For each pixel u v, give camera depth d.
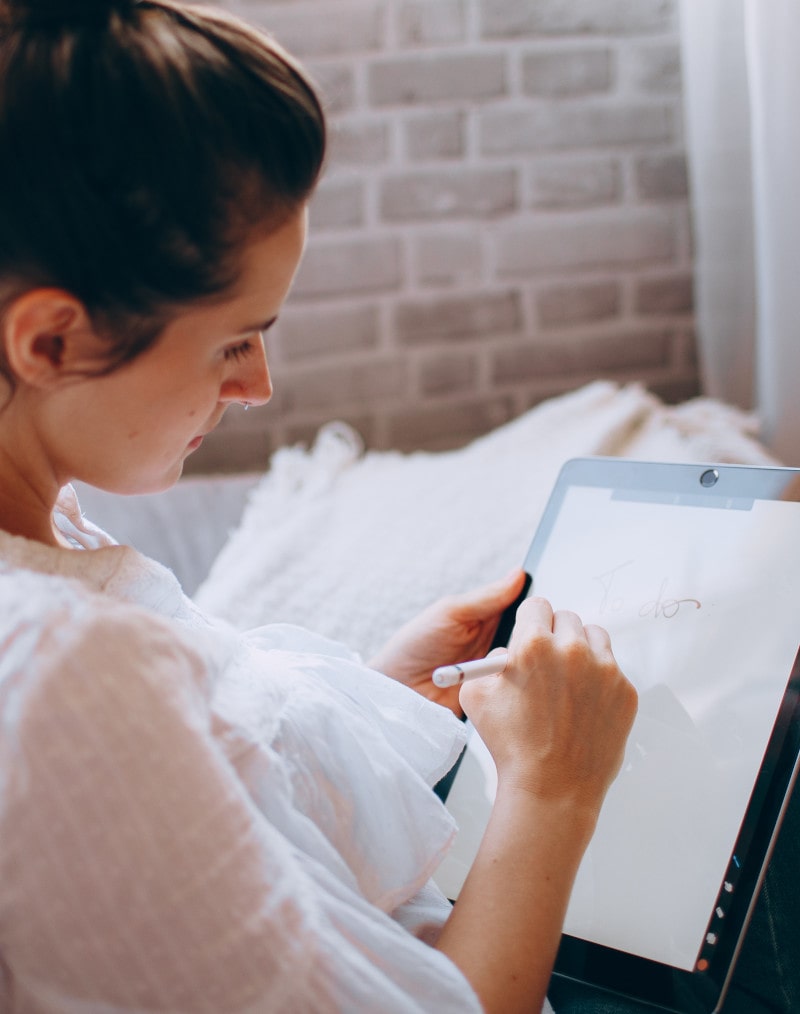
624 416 1.29
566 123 1.59
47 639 0.39
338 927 0.43
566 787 0.51
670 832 0.59
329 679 0.59
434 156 1.61
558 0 1.55
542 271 1.64
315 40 1.58
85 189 0.39
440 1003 0.42
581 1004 0.60
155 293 0.41
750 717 0.59
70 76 0.39
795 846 0.67
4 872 0.37
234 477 1.38
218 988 0.38
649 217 1.61
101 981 0.37
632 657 0.65
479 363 1.67
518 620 0.59
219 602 1.06
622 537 0.71
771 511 0.65
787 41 1.18
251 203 0.42
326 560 1.11
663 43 1.56
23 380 0.43
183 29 0.42
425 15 1.56
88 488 1.33
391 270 1.64
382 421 1.69
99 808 0.37
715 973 0.54
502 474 1.22
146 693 0.39
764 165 1.24
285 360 1.67
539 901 0.47
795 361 1.26
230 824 0.39
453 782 0.68
